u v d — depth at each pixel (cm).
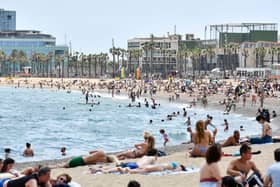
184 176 2305
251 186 1841
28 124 8075
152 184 2175
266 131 3306
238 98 11525
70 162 2719
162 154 3041
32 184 1681
